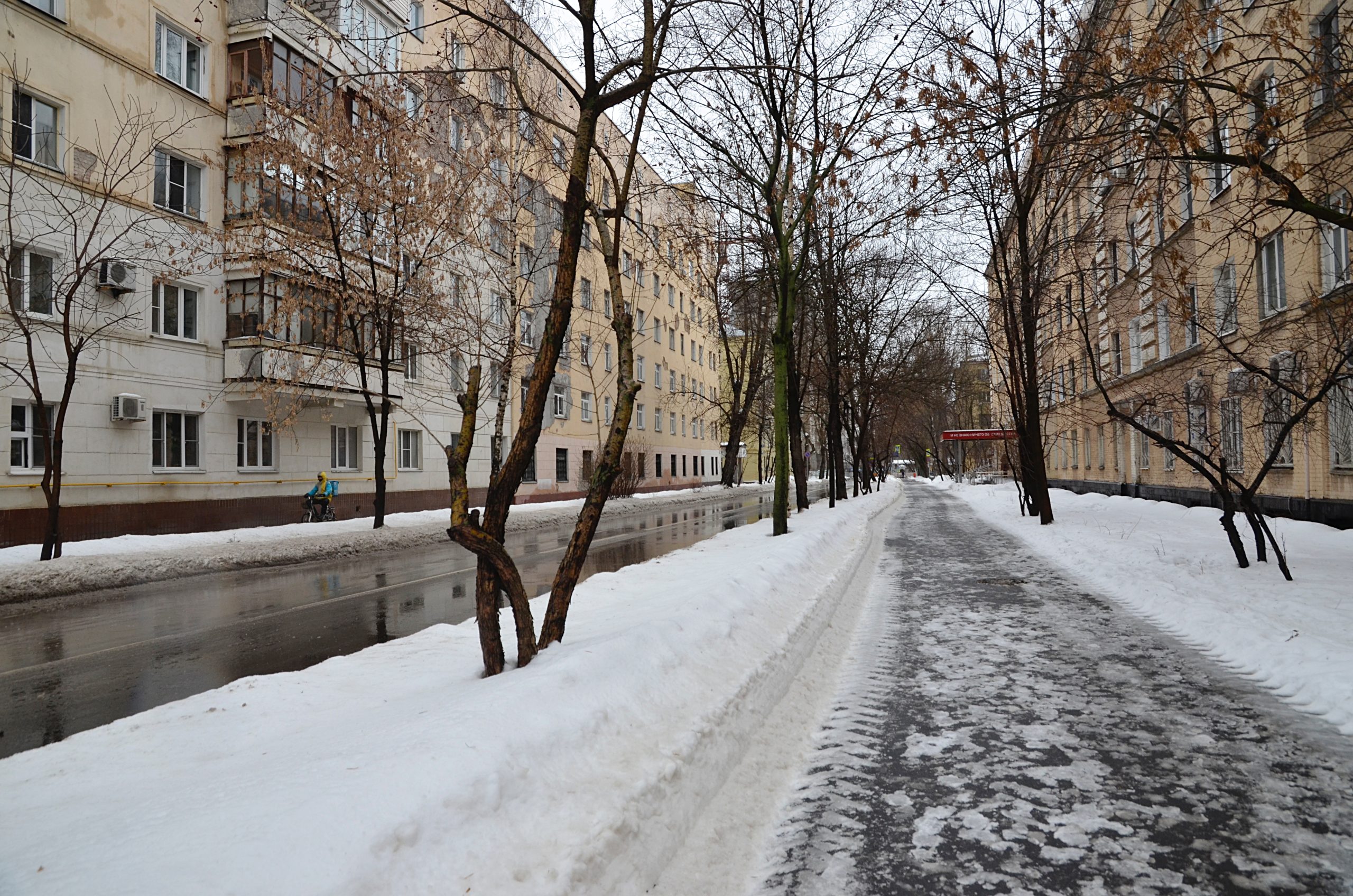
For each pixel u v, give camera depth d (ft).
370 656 17.98
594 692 11.42
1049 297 75.31
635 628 14.98
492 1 24.91
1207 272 58.23
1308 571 29.99
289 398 62.39
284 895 6.16
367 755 8.80
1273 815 11.26
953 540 54.60
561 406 111.45
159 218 56.13
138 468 54.54
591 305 113.09
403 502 80.53
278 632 25.32
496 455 25.39
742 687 14.28
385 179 51.98
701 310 106.22
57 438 39.40
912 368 104.27
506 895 7.08
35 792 10.40
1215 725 15.08
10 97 47.14
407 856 7.00
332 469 72.79
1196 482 66.28
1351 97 22.15
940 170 27.63
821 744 14.35
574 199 15.76
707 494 133.80
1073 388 104.83
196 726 13.20
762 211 54.85
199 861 6.61
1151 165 27.58
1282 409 35.29
